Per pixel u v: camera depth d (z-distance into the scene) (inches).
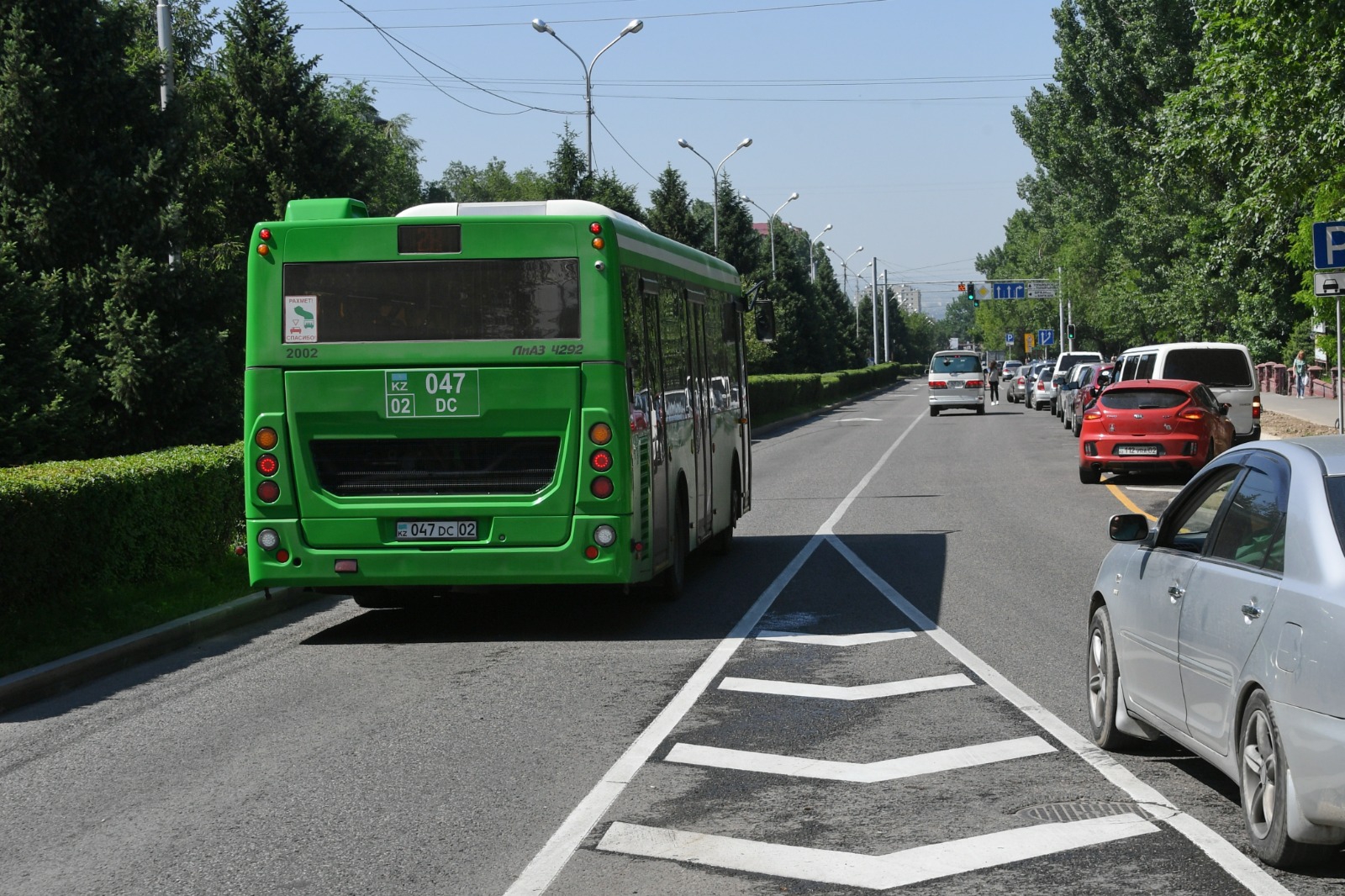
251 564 414.9
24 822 237.1
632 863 204.2
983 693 320.8
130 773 268.1
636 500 414.0
